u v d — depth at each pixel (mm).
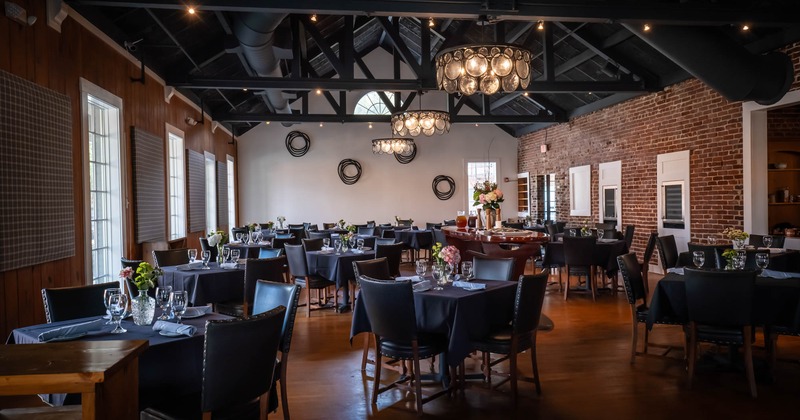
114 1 4660
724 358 4293
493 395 3721
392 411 3447
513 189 14617
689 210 8336
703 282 3629
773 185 7660
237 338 2252
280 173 13719
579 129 11617
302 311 6684
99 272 5863
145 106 6984
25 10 4113
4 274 3816
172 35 6578
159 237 7359
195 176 9461
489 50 5023
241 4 4801
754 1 6027
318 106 13859
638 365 4320
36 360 1668
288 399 3658
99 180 5898
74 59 4988
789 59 6246
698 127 8164
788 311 3666
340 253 6727
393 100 13961
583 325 5691
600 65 9602
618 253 7340
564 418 3303
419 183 14195
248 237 8141
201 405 2275
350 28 8008
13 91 3908
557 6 5195
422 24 8211
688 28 5926
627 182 9938
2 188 3758
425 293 3582
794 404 3463
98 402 1570
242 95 10891
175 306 2859
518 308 3471
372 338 4973
